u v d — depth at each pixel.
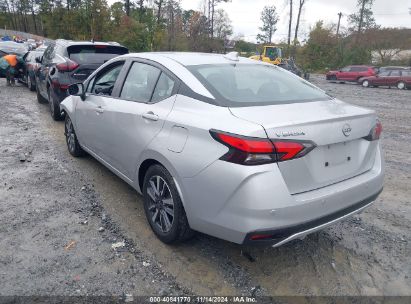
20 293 2.88
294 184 2.77
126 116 3.93
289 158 2.69
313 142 2.78
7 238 3.59
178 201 3.24
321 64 45.59
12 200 4.39
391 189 5.22
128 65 4.35
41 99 10.49
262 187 2.63
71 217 4.05
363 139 3.28
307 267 3.34
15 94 11.96
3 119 8.39
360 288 3.11
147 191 3.69
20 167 5.45
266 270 3.28
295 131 2.73
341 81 30.06
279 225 2.69
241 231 2.73
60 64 7.79
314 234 3.89
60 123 8.24
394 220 4.30
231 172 2.72
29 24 98.06
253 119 2.81
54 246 3.50
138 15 49.09
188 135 3.08
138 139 3.69
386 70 26.95
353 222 4.21
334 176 3.04
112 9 45.12
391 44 50.75
